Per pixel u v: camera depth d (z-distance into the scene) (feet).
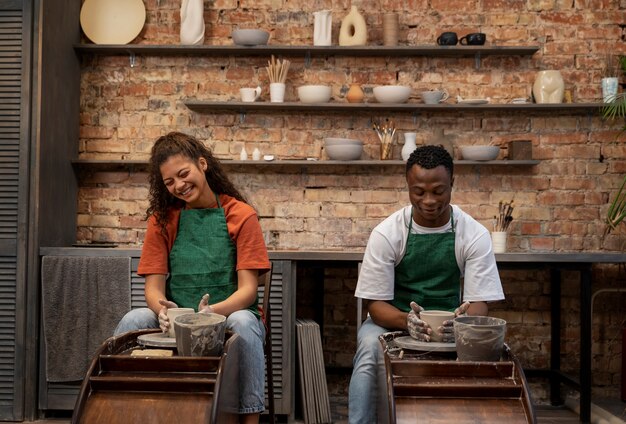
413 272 7.01
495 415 4.91
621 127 12.01
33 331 10.13
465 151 11.43
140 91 12.14
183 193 6.56
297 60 12.10
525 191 12.04
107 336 10.00
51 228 10.80
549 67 12.01
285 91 12.12
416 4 12.09
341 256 10.04
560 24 12.01
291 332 10.05
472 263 6.95
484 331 5.20
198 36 11.80
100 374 5.23
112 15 12.03
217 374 5.02
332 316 12.05
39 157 10.27
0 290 10.15
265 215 12.12
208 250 6.67
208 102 11.59
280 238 12.12
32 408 10.15
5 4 10.23
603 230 12.01
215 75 12.13
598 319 12.00
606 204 12.01
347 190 12.10
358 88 11.71
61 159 11.23
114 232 12.12
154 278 6.77
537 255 9.97
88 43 12.11
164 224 6.79
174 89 12.14
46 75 10.53
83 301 10.06
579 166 12.01
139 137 12.16
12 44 10.25
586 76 12.01
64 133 11.35
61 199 11.24
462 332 5.27
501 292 6.99
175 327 5.31
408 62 12.07
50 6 10.64
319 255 10.05
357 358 6.56
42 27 10.34
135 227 12.11
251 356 5.98
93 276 10.07
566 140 12.03
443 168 6.27
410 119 12.09
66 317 10.05
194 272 6.63
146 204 12.12
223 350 5.35
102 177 12.13
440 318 5.74
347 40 11.69
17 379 10.10
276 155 12.12
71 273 10.07
